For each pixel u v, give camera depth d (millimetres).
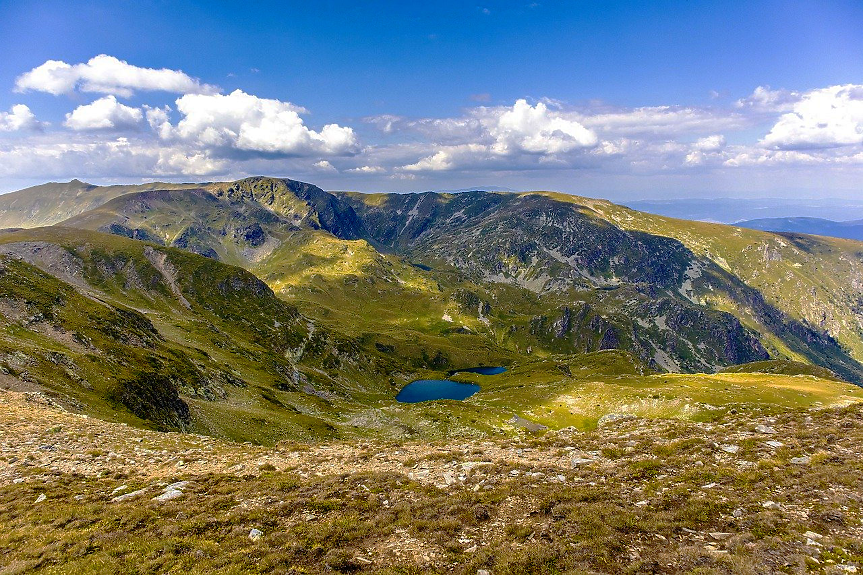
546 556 17781
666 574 16031
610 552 17828
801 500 21125
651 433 38906
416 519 22422
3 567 18406
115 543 20266
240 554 18797
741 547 17078
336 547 19875
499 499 24703
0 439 37969
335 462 35375
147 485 29641
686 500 22766
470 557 18516
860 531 17500
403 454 37406
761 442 31594
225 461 36750
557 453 35281
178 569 17844
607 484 26609
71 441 40031
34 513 24391
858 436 30062
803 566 15461
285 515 23641
